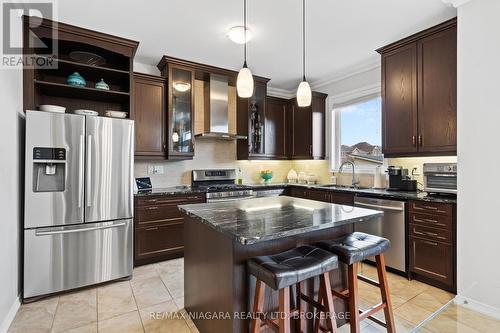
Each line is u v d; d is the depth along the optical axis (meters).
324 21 2.71
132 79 3.12
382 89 3.21
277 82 4.68
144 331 1.94
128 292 2.54
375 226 3.03
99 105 3.38
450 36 2.60
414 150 2.88
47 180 2.46
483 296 2.15
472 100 2.23
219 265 1.70
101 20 2.68
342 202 3.50
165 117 3.65
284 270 1.37
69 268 2.51
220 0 2.36
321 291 1.66
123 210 2.79
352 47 3.31
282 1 2.38
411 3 2.41
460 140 2.30
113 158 2.73
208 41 3.14
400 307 2.23
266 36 3.02
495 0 2.11
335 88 4.44
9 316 2.03
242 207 2.16
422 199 2.64
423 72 2.81
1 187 1.92
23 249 2.34
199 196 3.58
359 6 2.45
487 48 2.15
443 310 1.97
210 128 4.09
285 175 5.21
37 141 2.36
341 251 1.66
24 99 2.54
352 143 4.23
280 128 4.75
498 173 2.09
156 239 3.26
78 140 2.54
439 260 2.52
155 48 3.34
